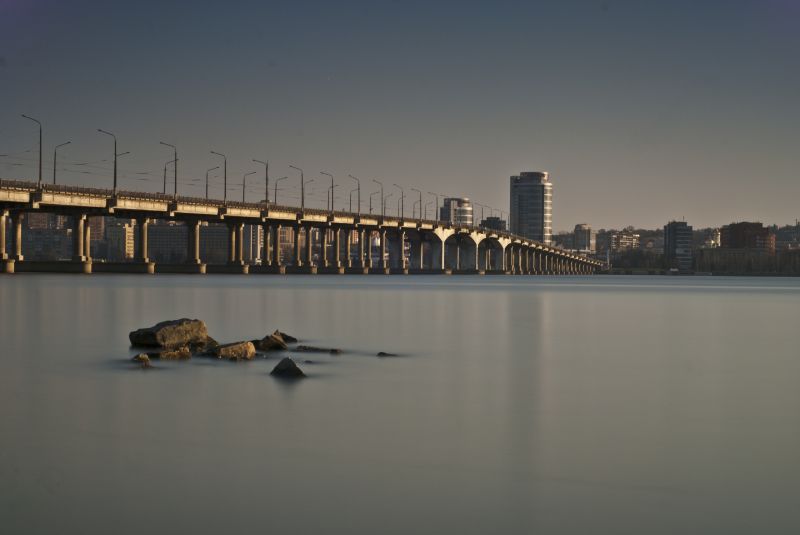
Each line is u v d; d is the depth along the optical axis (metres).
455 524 11.88
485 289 129.50
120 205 149.25
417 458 15.17
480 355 32.53
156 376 25.03
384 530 11.62
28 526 11.63
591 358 32.09
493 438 16.89
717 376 26.97
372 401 21.03
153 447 15.80
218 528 11.62
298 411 19.53
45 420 18.19
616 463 14.99
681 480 13.98
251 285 119.81
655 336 43.12
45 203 136.25
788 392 23.48
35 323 44.84
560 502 12.81
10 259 148.62
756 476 14.20
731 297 107.62
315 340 37.50
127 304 63.62
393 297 86.88
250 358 29.48
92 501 12.63
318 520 11.96
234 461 14.82
